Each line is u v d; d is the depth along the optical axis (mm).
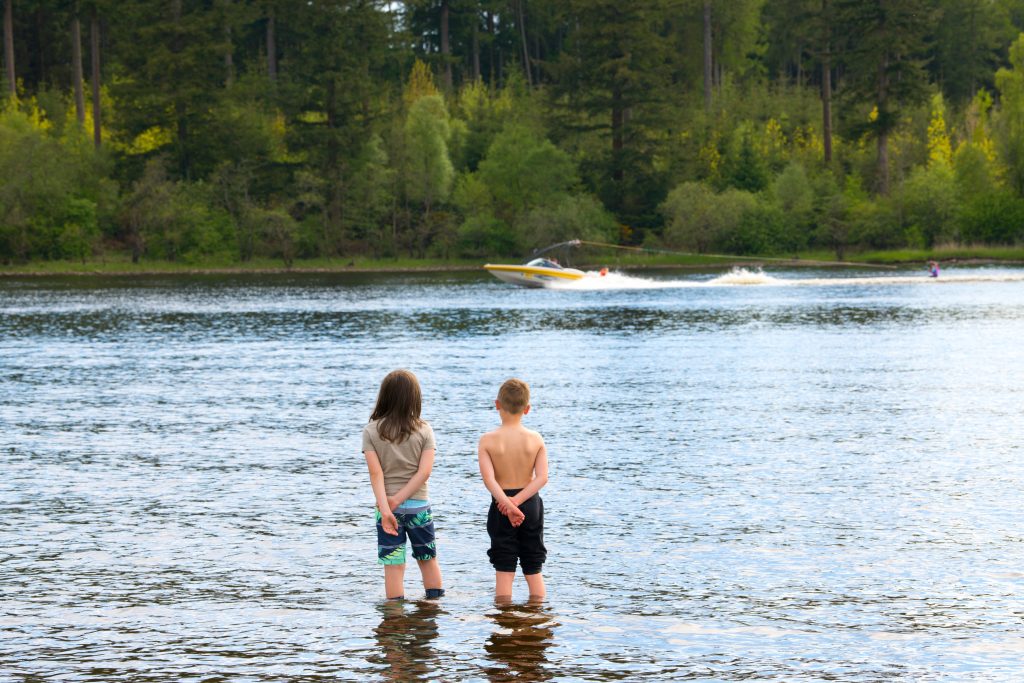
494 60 185000
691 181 132250
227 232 118438
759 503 14109
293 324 48688
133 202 115688
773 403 23391
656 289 75938
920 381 26766
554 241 118938
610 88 129875
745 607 10094
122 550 12148
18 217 110750
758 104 149875
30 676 8539
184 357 34750
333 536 12703
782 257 119562
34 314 56188
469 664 8695
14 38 153375
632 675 8469
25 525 13289
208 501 14516
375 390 26281
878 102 124750
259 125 134125
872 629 9484
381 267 117438
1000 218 117875
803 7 165375
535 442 10422
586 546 12156
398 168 128625
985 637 9289
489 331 44094
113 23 148375
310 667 8664
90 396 25422
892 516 13383
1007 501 14117
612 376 28656
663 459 17188
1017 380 26656
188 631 9539
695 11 163500
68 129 128625
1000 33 179250
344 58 128625
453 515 13633
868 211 119500
